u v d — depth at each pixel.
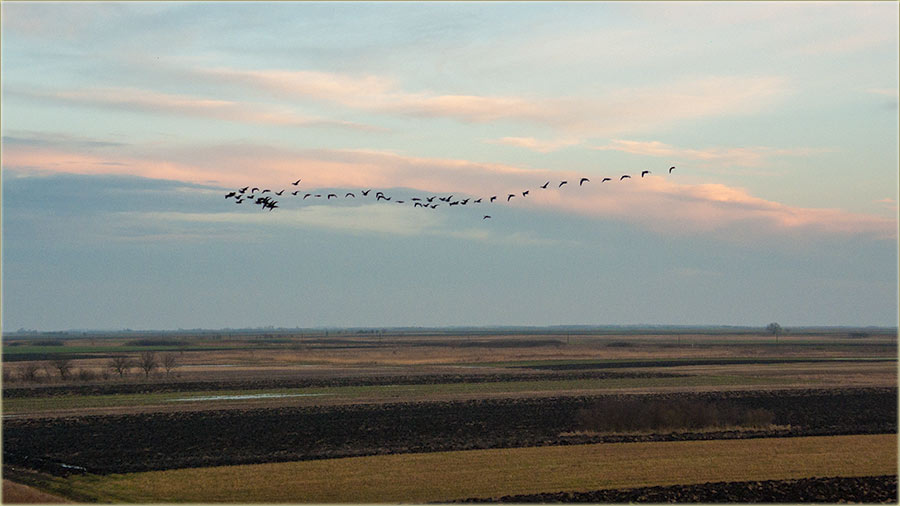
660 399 75.38
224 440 53.78
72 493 39.00
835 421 61.44
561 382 95.12
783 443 50.41
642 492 37.88
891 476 41.31
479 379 99.50
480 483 39.69
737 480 40.31
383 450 49.12
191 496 38.03
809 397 77.62
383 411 67.75
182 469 44.09
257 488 39.25
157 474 42.88
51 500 36.44
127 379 101.00
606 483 39.62
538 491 38.06
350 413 66.50
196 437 55.06
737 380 97.50
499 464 44.06
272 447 51.09
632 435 54.31
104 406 72.50
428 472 42.22
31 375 99.12
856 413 66.19
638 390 85.00
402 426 59.50
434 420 62.41
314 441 53.22
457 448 49.41
